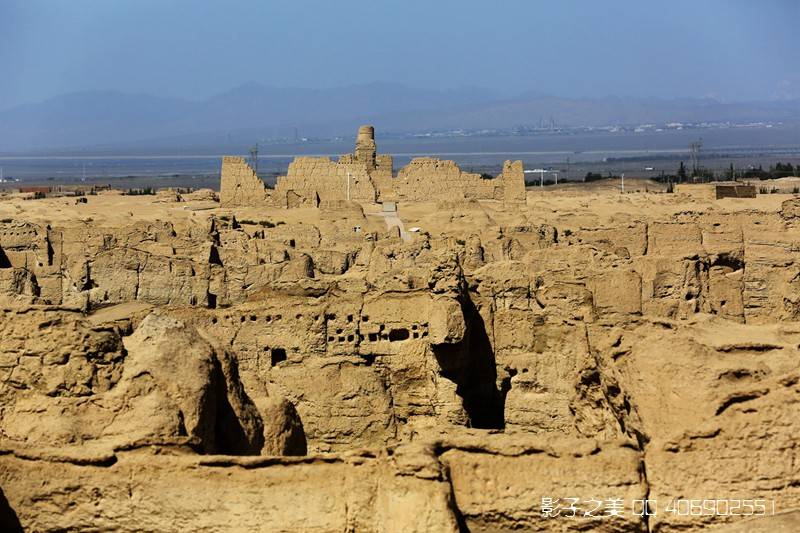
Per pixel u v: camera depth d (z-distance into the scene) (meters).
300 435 38.34
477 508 29.39
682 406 31.23
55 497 29.89
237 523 29.08
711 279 60.78
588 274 52.94
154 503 29.48
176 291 67.31
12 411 33.47
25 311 34.53
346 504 28.88
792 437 29.38
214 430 34.19
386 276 53.50
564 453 29.48
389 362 47.75
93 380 33.66
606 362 35.09
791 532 27.20
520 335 49.56
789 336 39.69
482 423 49.59
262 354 48.12
